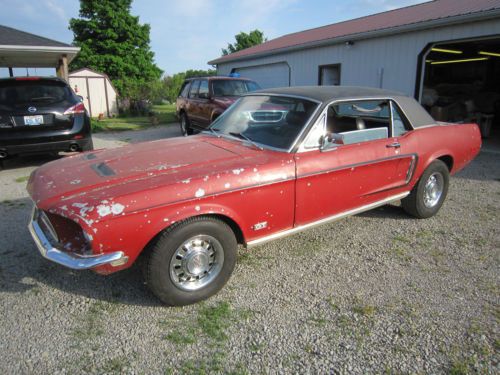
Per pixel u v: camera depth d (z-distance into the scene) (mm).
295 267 3479
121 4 29609
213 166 2959
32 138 6371
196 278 2875
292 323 2691
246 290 3107
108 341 2512
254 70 17203
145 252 2701
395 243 3967
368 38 11000
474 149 4977
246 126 3861
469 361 2334
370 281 3236
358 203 3771
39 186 2830
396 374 2234
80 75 19719
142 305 2904
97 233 2385
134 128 14555
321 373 2244
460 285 3170
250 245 3146
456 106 10656
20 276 3289
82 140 6867
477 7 8977
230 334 2582
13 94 6375
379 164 3777
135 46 31266
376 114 3951
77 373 2240
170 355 2389
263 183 2984
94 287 3143
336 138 3244
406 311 2818
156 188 2580
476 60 15375
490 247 3867
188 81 11297
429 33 9406
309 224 3443
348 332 2598
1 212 4785
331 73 12992
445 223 4500
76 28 29422
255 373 2246
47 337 2543
